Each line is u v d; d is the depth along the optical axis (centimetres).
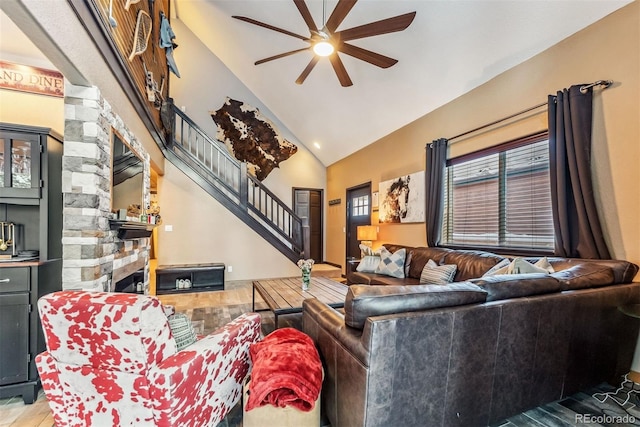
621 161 231
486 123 345
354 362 132
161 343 125
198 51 655
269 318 358
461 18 302
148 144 389
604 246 238
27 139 202
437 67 366
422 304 140
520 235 315
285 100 641
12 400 189
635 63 223
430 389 138
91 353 121
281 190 736
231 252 553
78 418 131
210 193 542
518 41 290
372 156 579
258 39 511
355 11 348
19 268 186
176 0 573
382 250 450
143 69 333
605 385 208
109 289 230
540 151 293
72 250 193
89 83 190
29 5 123
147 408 123
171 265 509
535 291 171
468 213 379
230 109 678
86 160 195
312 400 140
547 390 174
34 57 244
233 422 174
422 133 448
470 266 314
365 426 126
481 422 154
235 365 170
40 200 204
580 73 256
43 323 122
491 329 150
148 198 381
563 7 250
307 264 327
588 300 181
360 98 496
